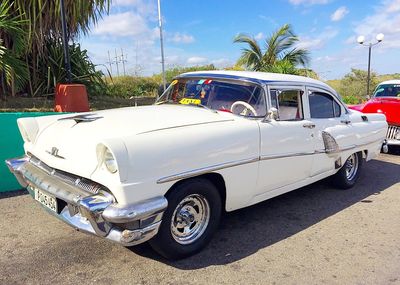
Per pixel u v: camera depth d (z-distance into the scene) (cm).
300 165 453
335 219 460
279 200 523
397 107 807
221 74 445
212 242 384
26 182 377
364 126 576
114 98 1127
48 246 358
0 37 797
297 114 460
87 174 295
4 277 305
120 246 362
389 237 413
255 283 313
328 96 519
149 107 423
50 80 973
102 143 279
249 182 386
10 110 726
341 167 550
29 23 845
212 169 339
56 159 324
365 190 582
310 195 548
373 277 330
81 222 304
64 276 310
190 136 327
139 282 306
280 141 414
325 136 488
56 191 308
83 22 999
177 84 480
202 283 310
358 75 2469
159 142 303
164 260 341
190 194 331
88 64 1068
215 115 388
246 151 373
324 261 355
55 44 995
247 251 368
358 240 404
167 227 319
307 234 414
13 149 497
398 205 518
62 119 377
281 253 368
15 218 417
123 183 278
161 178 299
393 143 813
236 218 452
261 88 412
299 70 1833
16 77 797
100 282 304
